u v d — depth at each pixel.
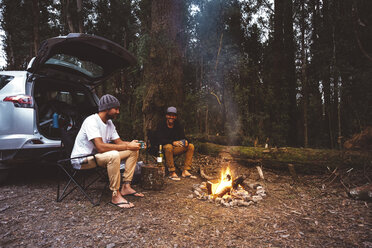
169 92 5.84
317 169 4.41
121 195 3.23
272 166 4.82
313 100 7.86
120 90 9.12
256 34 8.34
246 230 2.41
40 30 14.16
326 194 3.49
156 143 4.42
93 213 2.70
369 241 2.18
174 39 5.91
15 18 14.28
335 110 6.61
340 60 5.74
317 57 6.29
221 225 2.51
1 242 2.08
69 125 3.92
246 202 3.11
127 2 10.88
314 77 7.05
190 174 4.50
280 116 6.91
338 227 2.47
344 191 3.59
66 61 3.97
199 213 2.81
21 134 3.37
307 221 2.63
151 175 3.57
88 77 4.43
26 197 3.15
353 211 2.88
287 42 7.82
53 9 13.82
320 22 6.50
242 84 7.02
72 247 2.02
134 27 8.97
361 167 4.09
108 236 2.21
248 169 4.98
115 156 2.84
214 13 7.78
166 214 2.73
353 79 5.64
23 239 2.13
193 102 7.09
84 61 4.06
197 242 2.16
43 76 3.88
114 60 3.99
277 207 3.06
